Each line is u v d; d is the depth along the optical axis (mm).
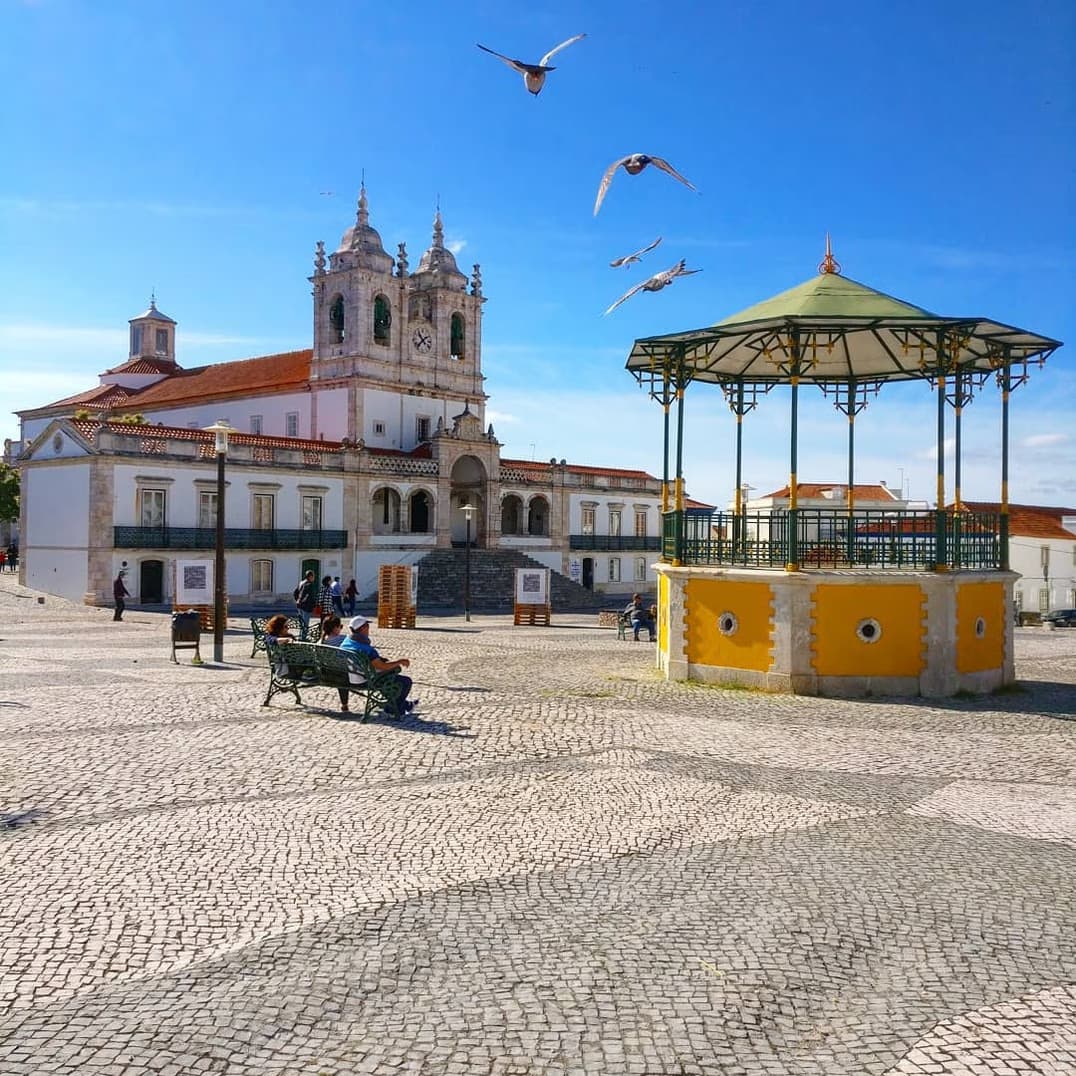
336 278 60562
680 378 20375
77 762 12094
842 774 12266
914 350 21797
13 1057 5496
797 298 19438
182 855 8820
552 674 20609
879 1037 5887
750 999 6320
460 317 66500
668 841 9500
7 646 25031
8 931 7141
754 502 64812
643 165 11844
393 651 25188
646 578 71500
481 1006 6164
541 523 65938
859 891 8242
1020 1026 6043
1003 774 12375
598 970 6684
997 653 19328
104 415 45781
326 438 60469
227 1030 5828
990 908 7902
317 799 10695
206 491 46938
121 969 6590
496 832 9672
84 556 43719
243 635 29359
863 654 18031
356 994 6293
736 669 18828
